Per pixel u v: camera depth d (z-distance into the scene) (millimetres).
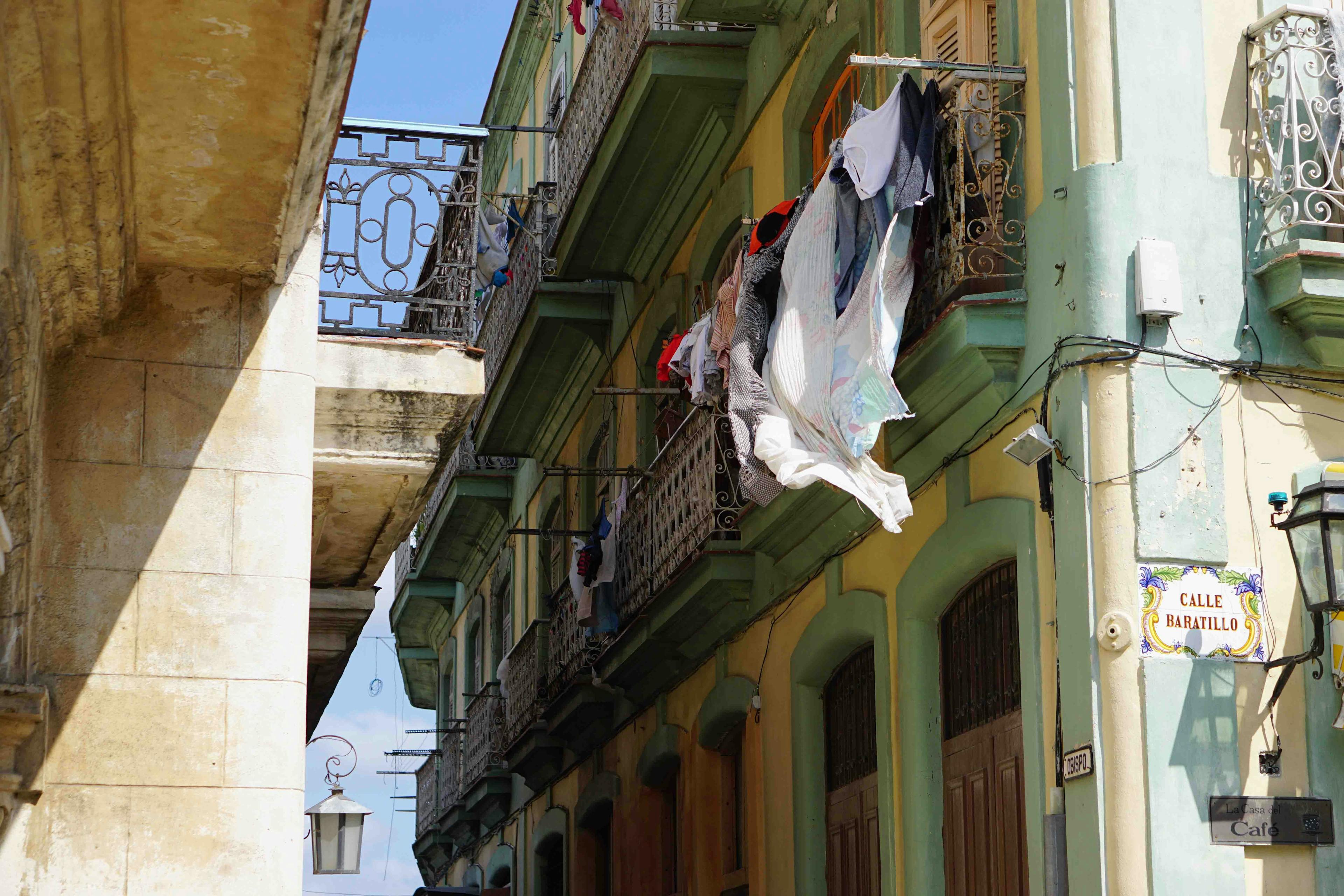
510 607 24000
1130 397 8711
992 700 10117
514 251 19797
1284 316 9109
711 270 15328
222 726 7527
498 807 24328
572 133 17391
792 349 9992
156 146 6734
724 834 14852
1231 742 8430
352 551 11289
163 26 6031
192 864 7359
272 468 7840
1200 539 8641
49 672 7383
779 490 10414
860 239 10117
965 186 9367
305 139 6734
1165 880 8148
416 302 9336
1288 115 9227
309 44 6156
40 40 5805
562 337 19078
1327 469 8312
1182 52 9289
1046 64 9492
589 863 19375
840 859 12227
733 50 14617
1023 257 9578
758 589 13789
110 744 7383
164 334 7836
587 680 17703
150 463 7699
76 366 7691
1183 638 8500
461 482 23984
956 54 10898
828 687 12750
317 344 8508
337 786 13828
